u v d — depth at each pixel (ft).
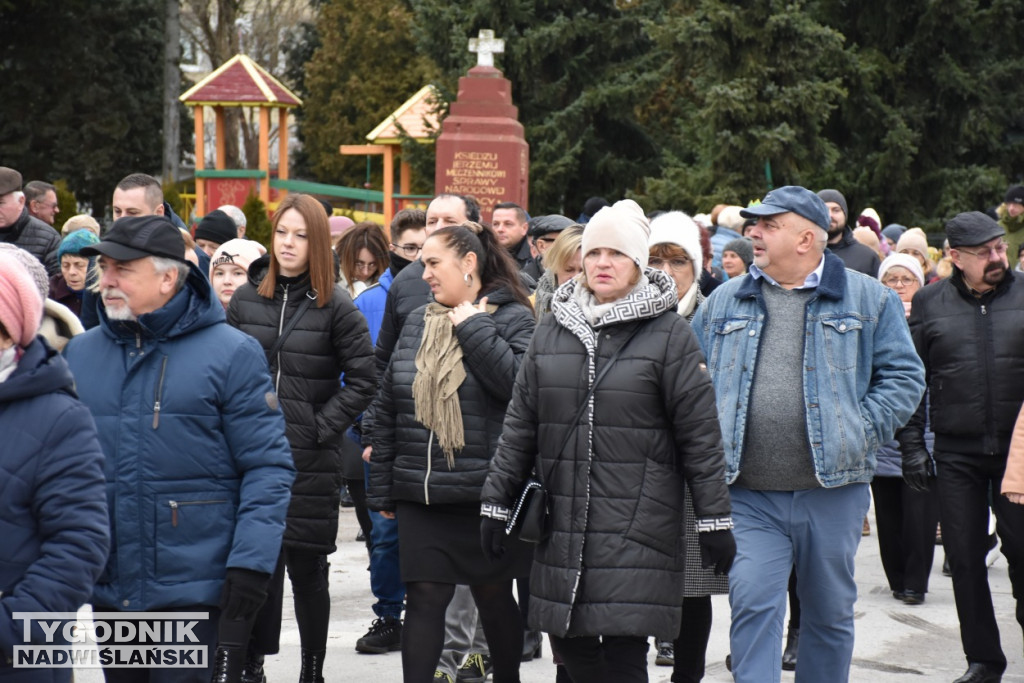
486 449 20.81
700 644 21.03
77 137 147.84
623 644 17.37
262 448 16.02
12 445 13.12
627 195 101.55
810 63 96.22
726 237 46.75
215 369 15.87
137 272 15.58
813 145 97.66
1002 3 101.81
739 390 20.29
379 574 26.78
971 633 24.94
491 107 86.69
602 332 17.51
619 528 17.03
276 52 192.03
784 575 20.24
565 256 23.06
